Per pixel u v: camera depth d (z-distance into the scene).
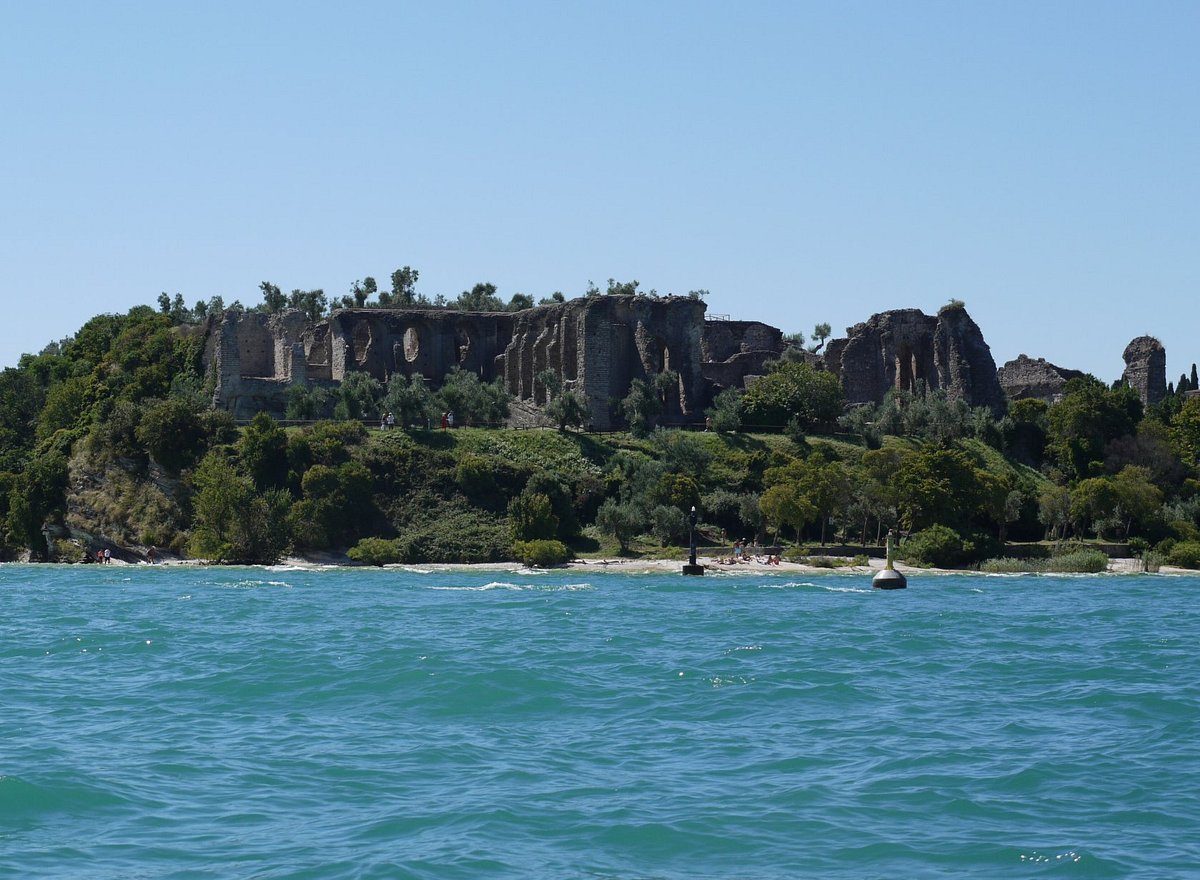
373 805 38.47
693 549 130.12
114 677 60.31
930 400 183.12
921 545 140.25
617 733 48.31
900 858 34.34
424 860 33.50
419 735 47.84
